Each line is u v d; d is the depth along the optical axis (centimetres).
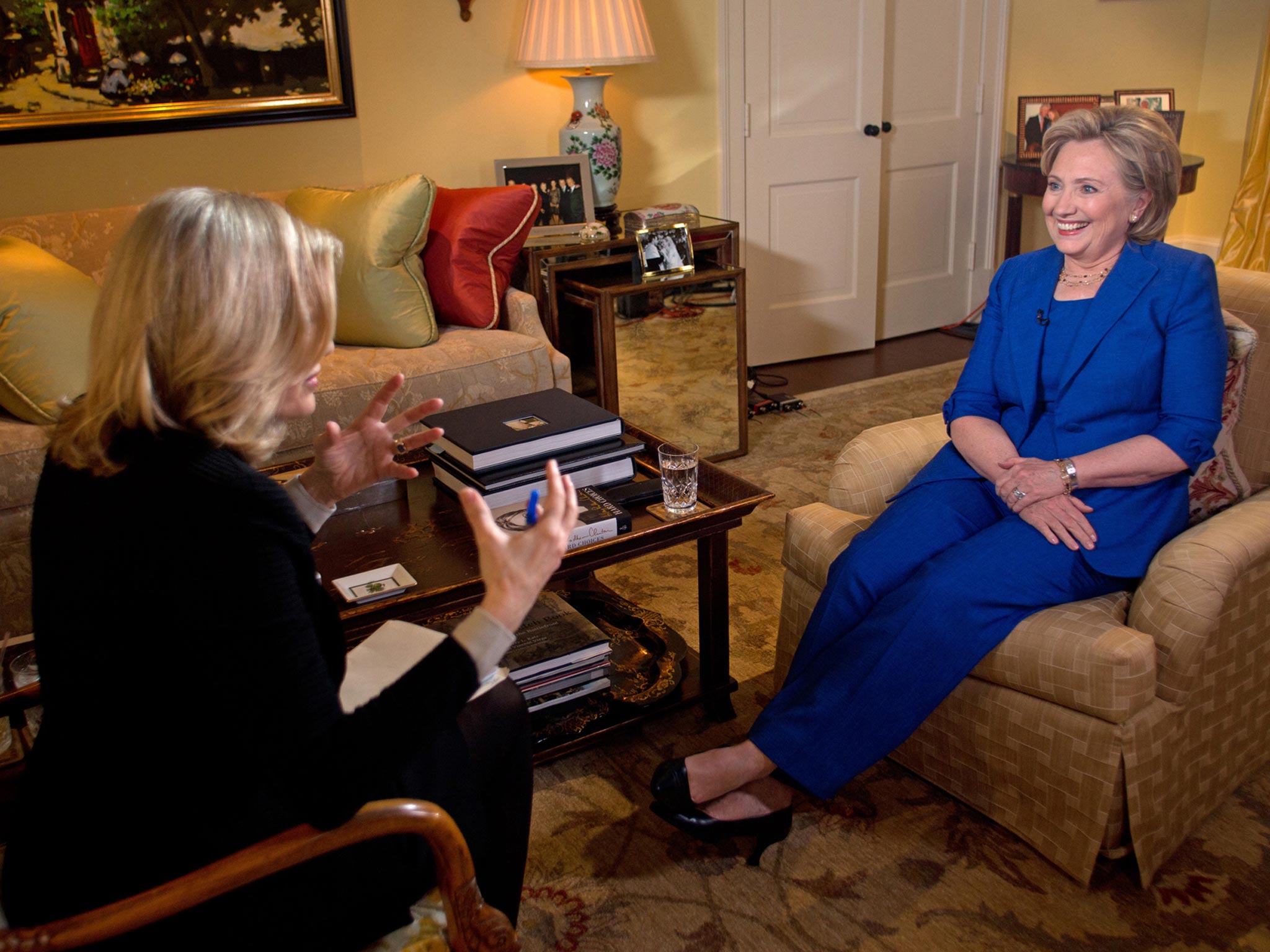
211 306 91
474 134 359
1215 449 177
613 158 352
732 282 332
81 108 299
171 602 89
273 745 90
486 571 99
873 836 179
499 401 211
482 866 129
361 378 271
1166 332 174
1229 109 504
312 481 133
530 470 189
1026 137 448
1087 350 178
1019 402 190
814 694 169
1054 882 167
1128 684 152
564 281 331
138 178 313
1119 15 481
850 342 461
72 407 100
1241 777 184
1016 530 174
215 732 94
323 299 98
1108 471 172
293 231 97
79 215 290
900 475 205
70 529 93
